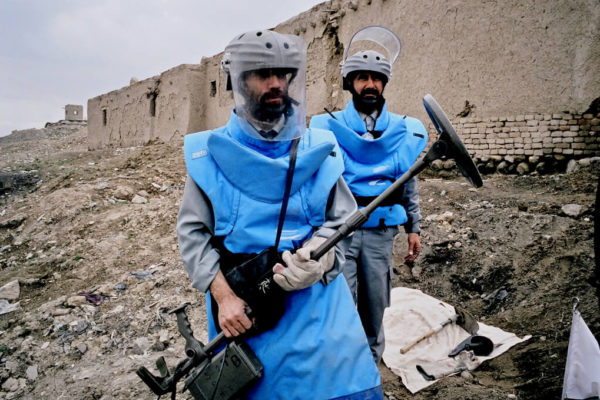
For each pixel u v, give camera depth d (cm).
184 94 1410
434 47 680
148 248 526
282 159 148
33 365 324
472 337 306
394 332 334
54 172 1140
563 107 560
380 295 263
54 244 575
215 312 158
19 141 3188
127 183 786
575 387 190
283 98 144
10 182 1077
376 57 260
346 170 259
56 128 3447
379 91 265
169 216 602
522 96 592
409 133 267
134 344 340
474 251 411
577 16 540
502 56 606
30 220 673
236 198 148
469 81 641
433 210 507
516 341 302
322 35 917
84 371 310
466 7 638
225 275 149
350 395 144
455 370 284
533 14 575
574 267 354
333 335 148
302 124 150
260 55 138
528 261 378
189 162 151
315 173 155
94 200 703
